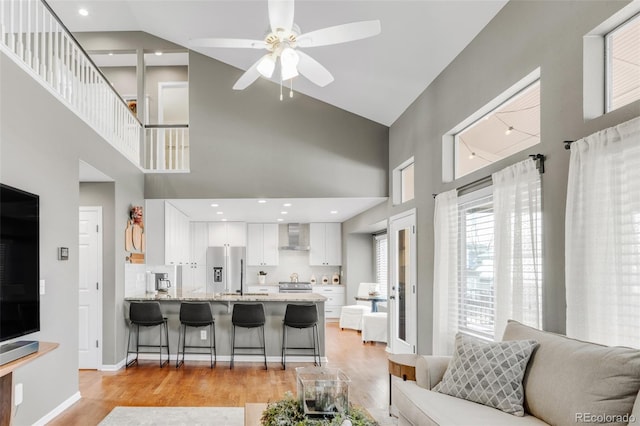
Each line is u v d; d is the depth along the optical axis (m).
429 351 4.89
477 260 3.89
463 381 2.50
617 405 1.75
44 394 3.43
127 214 5.66
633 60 2.37
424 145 5.14
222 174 6.46
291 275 10.36
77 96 4.21
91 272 5.22
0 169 2.93
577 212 2.43
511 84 3.30
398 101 5.72
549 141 2.85
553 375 2.11
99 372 5.04
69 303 3.84
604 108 2.51
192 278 9.56
